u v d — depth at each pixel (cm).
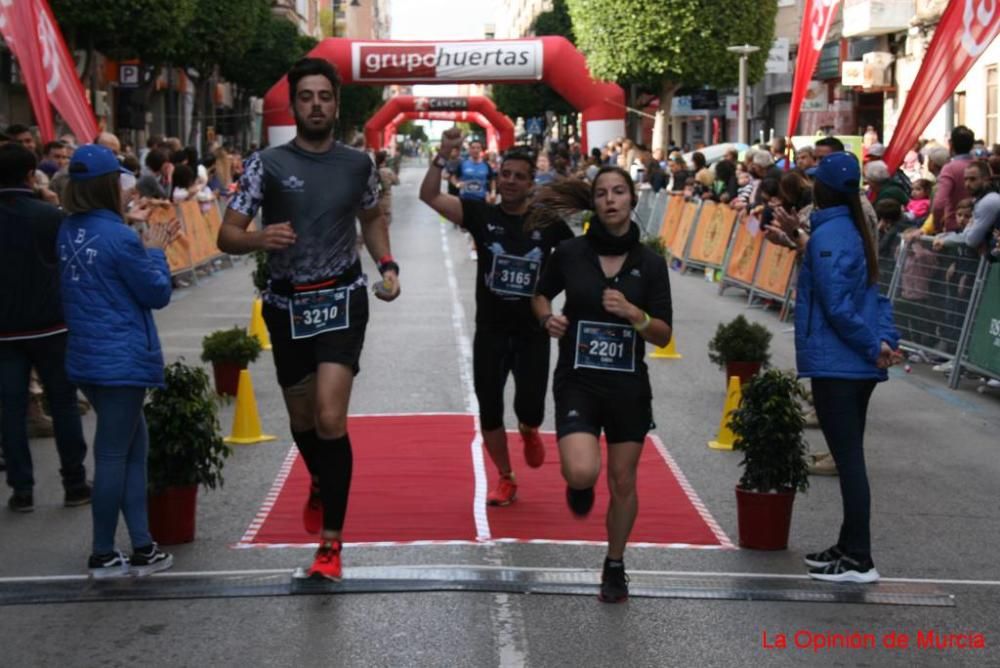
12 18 1029
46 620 547
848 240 591
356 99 7106
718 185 2023
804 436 916
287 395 606
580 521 695
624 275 558
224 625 538
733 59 3303
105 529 594
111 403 585
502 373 710
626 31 3266
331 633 528
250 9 3731
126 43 2672
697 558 636
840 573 595
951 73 1108
